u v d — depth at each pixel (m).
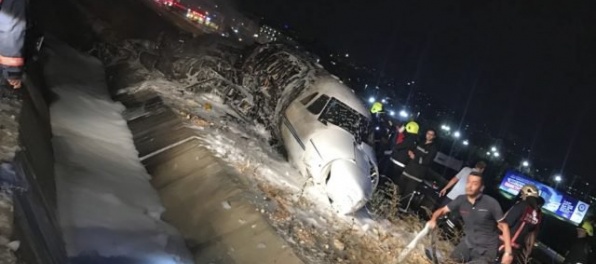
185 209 8.21
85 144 9.58
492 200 6.66
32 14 5.51
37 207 5.23
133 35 22.05
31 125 7.23
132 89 14.60
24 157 5.61
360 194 8.91
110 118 12.18
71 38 18.25
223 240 7.25
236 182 8.45
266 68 13.72
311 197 9.41
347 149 9.73
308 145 10.03
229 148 10.35
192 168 9.21
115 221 7.16
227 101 14.47
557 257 12.81
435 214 7.50
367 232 8.81
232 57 15.81
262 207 7.82
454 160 16.70
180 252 7.16
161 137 10.80
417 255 8.47
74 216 6.74
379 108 14.41
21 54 5.13
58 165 8.02
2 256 3.50
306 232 7.63
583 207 15.55
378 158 13.45
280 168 10.48
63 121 10.29
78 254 5.96
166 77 16.25
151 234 7.25
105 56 17.77
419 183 11.60
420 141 12.34
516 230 7.72
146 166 9.87
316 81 11.67
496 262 6.91
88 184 7.85
